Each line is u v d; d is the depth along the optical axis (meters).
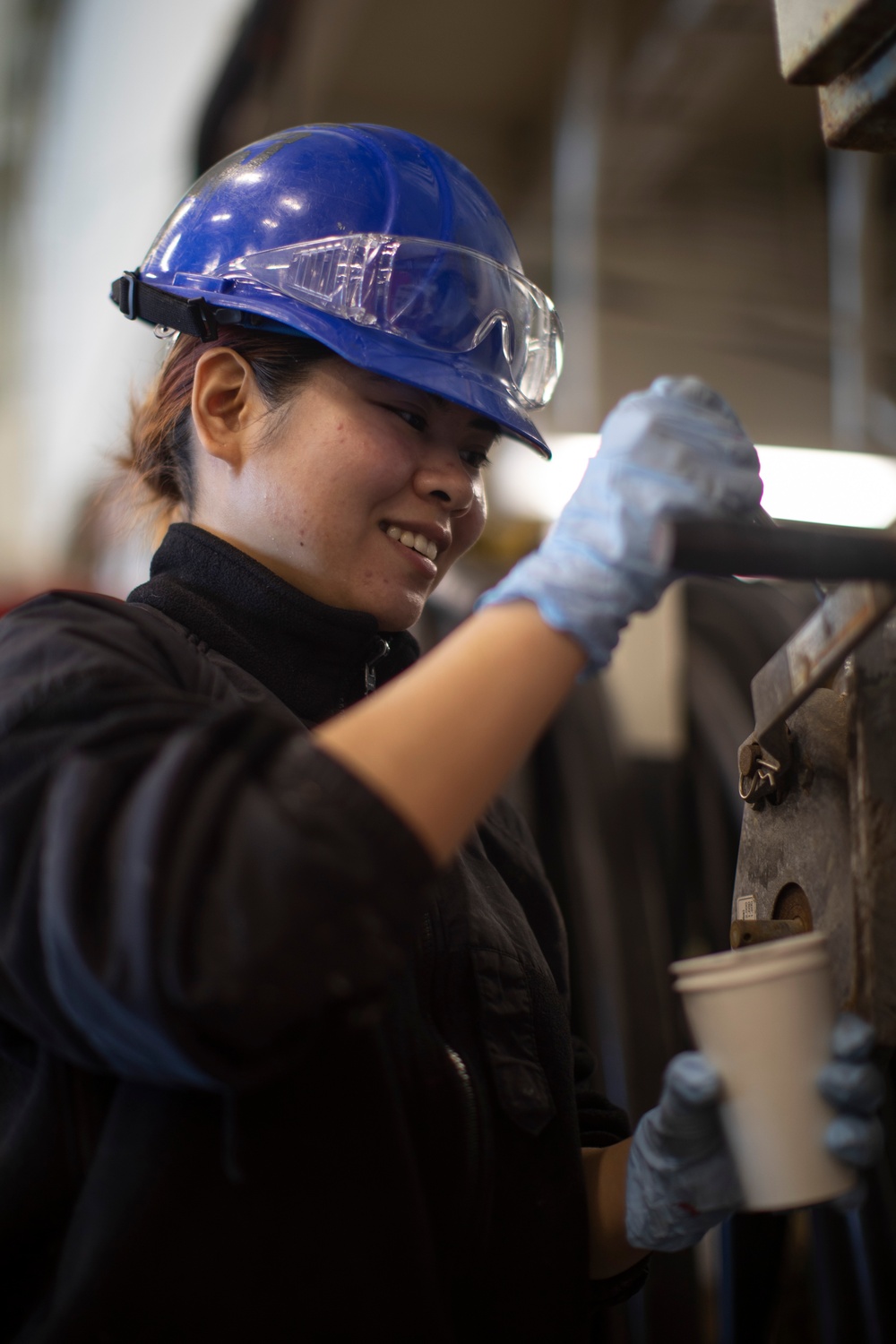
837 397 5.63
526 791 2.60
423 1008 0.97
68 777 0.73
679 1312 1.96
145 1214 0.80
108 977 0.68
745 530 0.75
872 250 5.50
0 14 5.29
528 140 6.44
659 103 5.49
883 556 0.76
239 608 1.05
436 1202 0.93
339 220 1.10
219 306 1.08
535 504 5.49
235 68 3.00
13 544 5.88
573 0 5.46
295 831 0.68
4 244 6.10
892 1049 0.85
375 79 6.11
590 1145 1.19
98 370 4.20
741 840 1.07
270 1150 0.82
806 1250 2.20
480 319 1.10
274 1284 0.81
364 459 1.03
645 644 2.83
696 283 6.33
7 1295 0.87
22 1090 0.91
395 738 0.73
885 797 0.85
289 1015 0.67
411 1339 0.83
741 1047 0.81
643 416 0.81
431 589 1.12
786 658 0.92
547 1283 0.99
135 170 3.63
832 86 0.94
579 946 2.40
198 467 1.14
